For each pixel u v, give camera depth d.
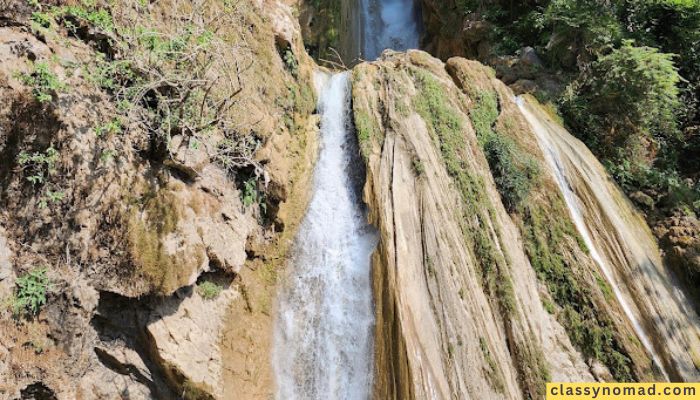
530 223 8.57
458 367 6.45
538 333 7.42
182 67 5.70
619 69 10.12
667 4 11.44
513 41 12.69
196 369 5.54
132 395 5.20
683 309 8.46
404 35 18.48
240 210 6.70
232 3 7.32
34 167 4.58
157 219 5.36
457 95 9.61
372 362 6.51
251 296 6.69
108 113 5.07
